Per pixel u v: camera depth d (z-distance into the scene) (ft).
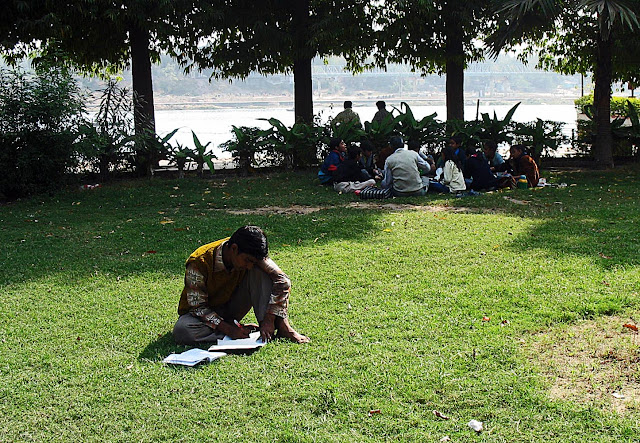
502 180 37.24
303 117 51.75
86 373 13.32
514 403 11.69
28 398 12.32
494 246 22.63
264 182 41.60
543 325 15.16
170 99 216.33
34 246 24.99
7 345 14.88
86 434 11.14
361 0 47.65
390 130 45.68
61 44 46.70
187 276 14.55
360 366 13.26
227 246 14.14
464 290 17.83
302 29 48.37
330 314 16.34
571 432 10.77
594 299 16.57
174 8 43.47
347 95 249.96
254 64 50.96
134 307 17.40
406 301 17.19
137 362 13.83
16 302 18.02
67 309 17.33
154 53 50.83
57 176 38.42
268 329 14.46
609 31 38.93
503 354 13.62
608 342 14.08
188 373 13.16
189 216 31.09
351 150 37.83
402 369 13.06
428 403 11.78
